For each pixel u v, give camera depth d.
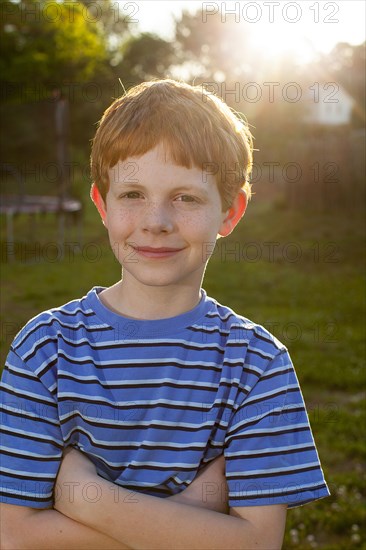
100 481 1.14
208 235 1.19
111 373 1.19
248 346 1.24
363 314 7.37
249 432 1.20
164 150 1.15
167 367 1.20
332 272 9.82
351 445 4.08
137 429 1.18
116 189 1.18
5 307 7.77
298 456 1.22
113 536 1.13
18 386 1.19
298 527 3.28
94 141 1.23
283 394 1.23
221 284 8.91
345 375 5.28
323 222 14.38
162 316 1.22
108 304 1.26
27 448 1.17
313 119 31.58
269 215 15.83
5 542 1.16
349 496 3.55
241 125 1.28
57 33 21.02
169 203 1.16
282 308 7.68
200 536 1.13
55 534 1.15
